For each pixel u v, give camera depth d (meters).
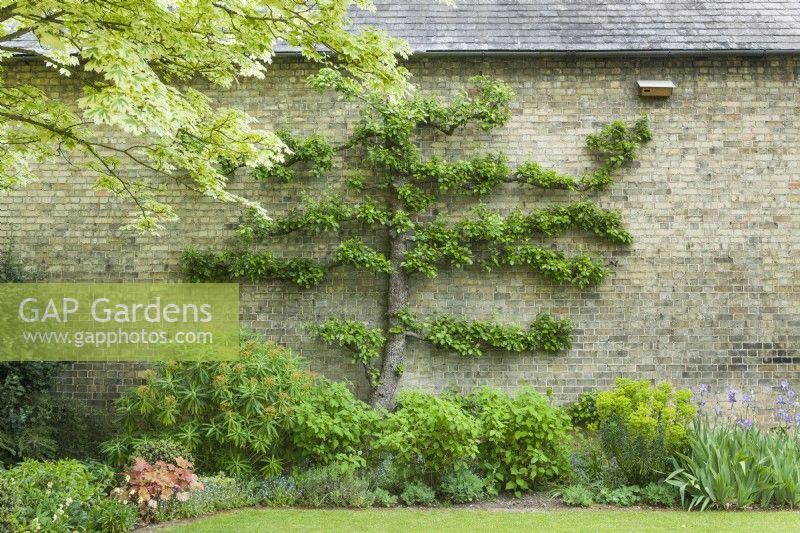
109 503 5.27
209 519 5.63
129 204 9.02
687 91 8.97
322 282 8.90
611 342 8.76
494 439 6.47
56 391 8.52
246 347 7.12
